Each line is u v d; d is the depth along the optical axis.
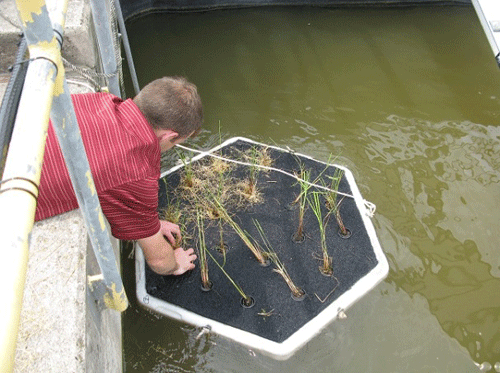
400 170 2.69
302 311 2.00
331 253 2.20
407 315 2.05
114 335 1.76
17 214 0.68
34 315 1.27
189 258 2.12
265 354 1.91
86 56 2.19
